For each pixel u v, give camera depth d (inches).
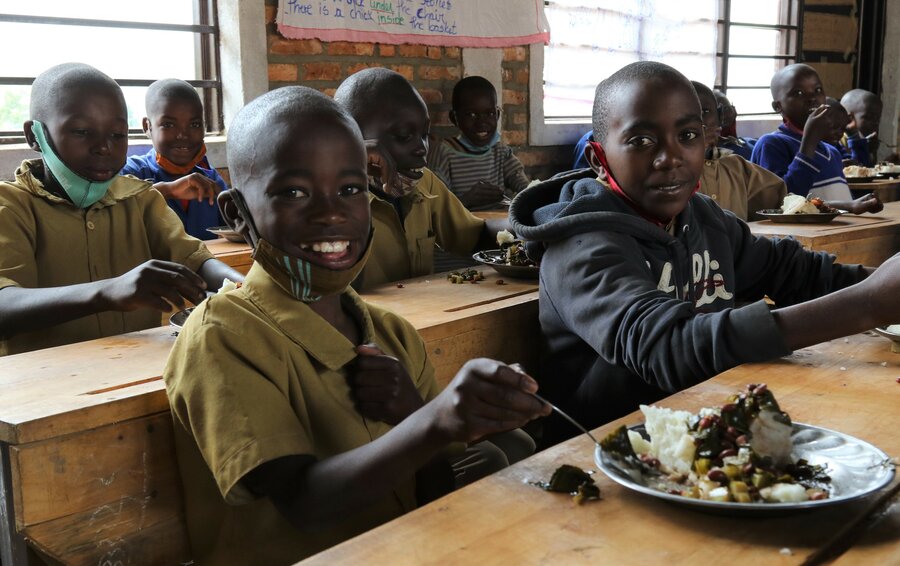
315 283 50.4
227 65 165.2
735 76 296.0
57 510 51.1
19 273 80.7
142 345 66.7
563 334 73.0
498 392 39.0
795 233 117.4
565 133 228.4
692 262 73.8
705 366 55.6
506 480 40.1
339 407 51.0
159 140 140.9
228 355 47.8
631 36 248.1
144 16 156.7
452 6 195.0
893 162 281.1
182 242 89.8
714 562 32.6
